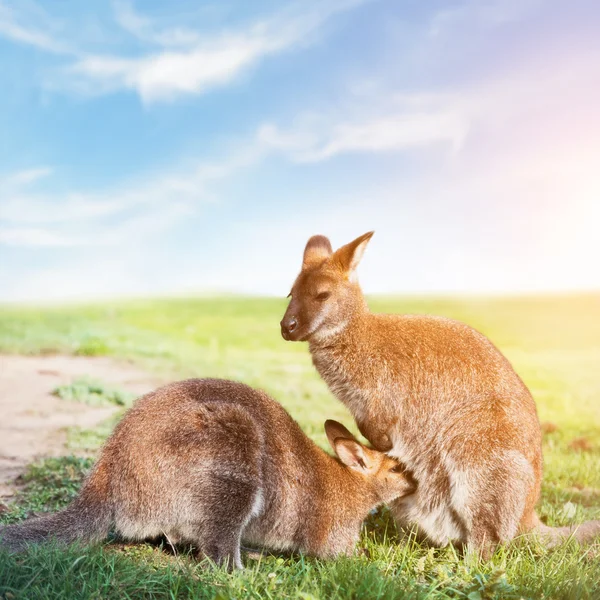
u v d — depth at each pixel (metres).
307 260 6.02
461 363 5.43
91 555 4.47
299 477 5.28
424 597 4.17
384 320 5.77
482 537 5.17
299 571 4.68
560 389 13.97
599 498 7.14
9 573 4.03
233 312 26.59
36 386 11.41
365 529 5.93
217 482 4.80
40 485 6.55
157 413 4.93
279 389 12.60
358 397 5.74
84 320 22.72
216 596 3.95
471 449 5.23
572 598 4.28
